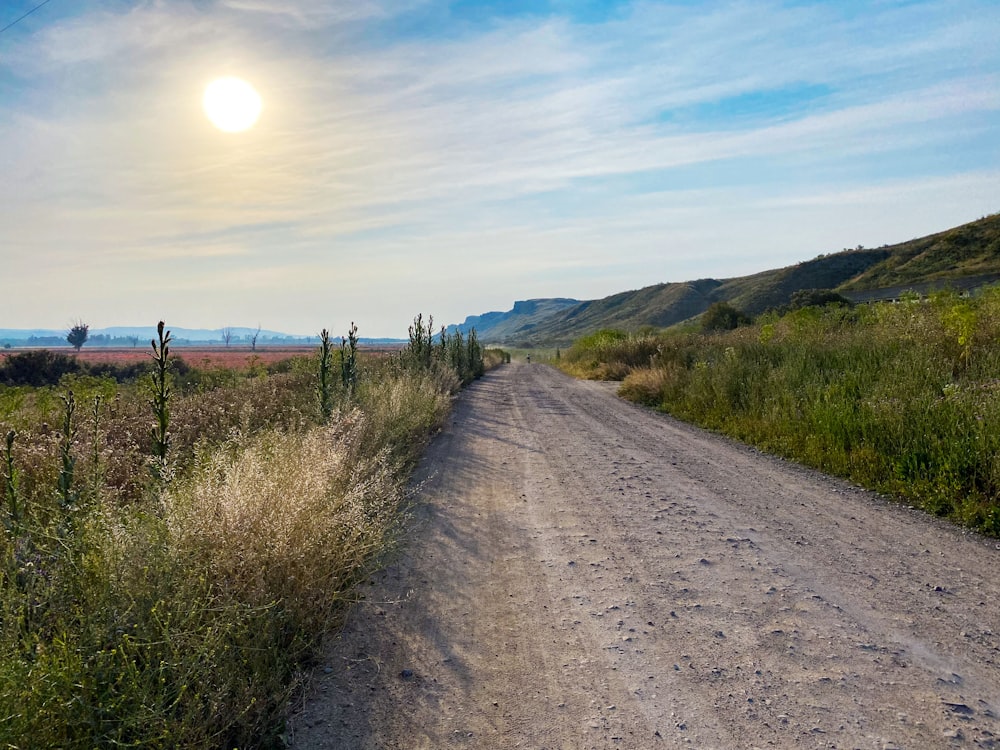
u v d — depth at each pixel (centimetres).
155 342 520
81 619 279
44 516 396
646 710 301
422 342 2050
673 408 1443
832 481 762
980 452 659
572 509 654
